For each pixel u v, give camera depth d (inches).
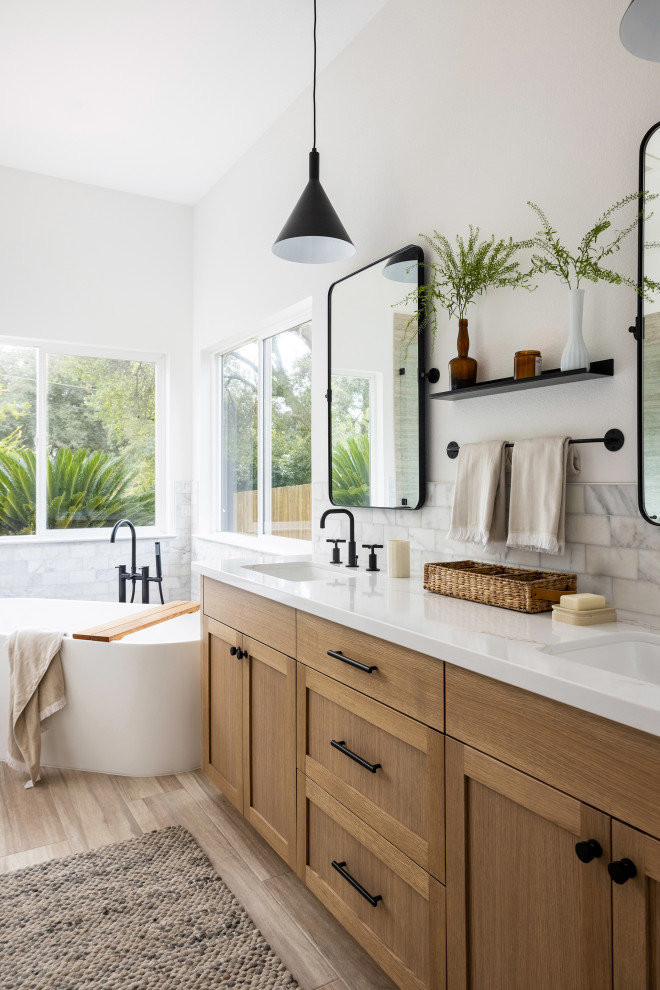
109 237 170.4
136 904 73.2
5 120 136.7
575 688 40.5
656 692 38.6
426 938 54.7
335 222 89.7
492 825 48.4
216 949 66.5
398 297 97.3
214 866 81.5
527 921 45.3
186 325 181.5
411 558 96.5
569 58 71.8
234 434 168.9
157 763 106.5
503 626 57.7
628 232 65.4
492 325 82.7
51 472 168.2
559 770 42.6
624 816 38.2
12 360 163.5
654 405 61.6
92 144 147.0
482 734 48.8
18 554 159.5
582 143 70.4
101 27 107.6
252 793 85.9
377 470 102.6
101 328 169.3
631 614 64.1
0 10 103.0
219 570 95.8
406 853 56.8
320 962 65.6
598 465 68.4
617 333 66.7
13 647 107.5
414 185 95.3
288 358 142.5
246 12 103.7
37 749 102.9
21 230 159.5
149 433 181.0
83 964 64.1
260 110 132.5
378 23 103.0
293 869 75.0
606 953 39.4
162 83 123.4
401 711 57.4
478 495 78.7
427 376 93.0
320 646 69.9
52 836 87.7
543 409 75.4
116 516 176.4
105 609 134.6
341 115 112.7
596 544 68.4
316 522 121.7
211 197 169.8
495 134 81.6
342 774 66.5
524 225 77.6
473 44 84.7
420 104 94.1
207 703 100.4
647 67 63.8
